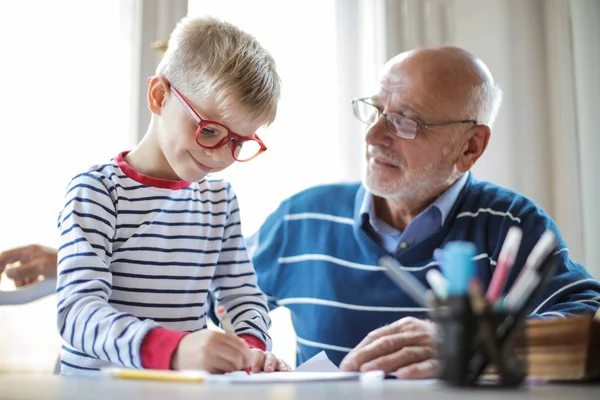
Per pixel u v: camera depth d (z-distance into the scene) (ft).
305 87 6.56
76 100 5.87
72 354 3.77
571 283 4.30
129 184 3.94
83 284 3.33
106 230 3.69
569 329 2.54
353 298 4.73
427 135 4.72
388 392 2.03
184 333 2.99
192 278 4.03
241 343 2.96
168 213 4.00
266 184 6.34
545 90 7.02
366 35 6.74
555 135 6.97
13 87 5.77
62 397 1.73
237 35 4.09
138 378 2.39
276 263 5.02
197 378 2.33
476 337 2.13
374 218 4.89
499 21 7.00
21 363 5.49
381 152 4.73
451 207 4.78
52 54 5.86
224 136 3.84
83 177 3.79
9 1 5.82
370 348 3.21
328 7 6.70
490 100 5.04
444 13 6.99
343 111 6.60
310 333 4.78
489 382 2.27
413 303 4.64
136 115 5.91
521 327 2.19
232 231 4.42
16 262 4.42
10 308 5.52
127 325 3.04
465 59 4.92
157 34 6.05
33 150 5.75
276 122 6.44
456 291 2.14
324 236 4.94
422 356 3.12
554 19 7.06
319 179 6.48
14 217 5.66
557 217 6.90
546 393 2.03
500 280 2.19
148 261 3.88
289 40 6.57
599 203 6.85
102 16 5.98
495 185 5.06
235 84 3.78
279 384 2.36
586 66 6.98
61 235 3.62
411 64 4.82
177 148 3.86
